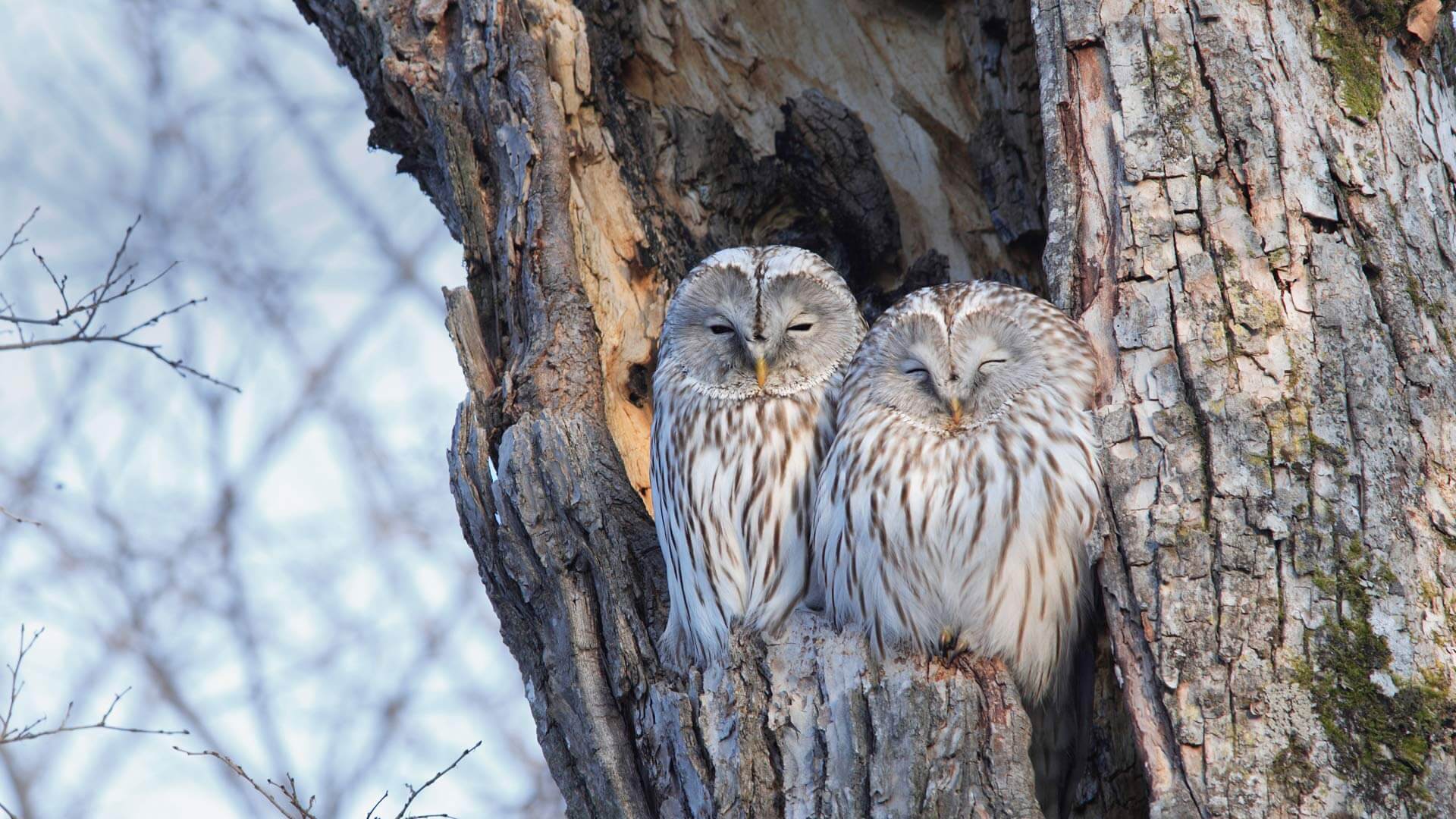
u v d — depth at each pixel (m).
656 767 9.24
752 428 10.24
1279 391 8.14
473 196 11.27
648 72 13.13
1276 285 8.45
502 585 10.13
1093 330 8.83
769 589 9.90
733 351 10.39
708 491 10.20
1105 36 9.24
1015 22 12.66
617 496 10.06
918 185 13.31
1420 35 9.38
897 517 9.03
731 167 12.97
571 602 9.74
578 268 10.93
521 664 10.09
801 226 13.29
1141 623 7.92
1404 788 7.14
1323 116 8.91
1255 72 8.97
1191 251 8.63
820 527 9.51
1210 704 7.55
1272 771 7.32
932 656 9.01
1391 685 7.37
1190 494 8.06
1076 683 9.32
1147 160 8.90
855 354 9.95
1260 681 7.52
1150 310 8.60
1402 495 7.84
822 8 13.67
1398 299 8.39
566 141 11.30
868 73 13.55
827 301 10.59
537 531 9.85
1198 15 9.16
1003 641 8.90
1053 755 9.41
